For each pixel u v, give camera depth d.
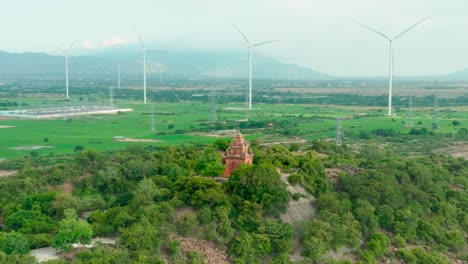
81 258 117.25
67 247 122.56
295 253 135.12
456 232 159.12
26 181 179.12
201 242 129.75
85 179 183.62
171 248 124.25
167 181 158.38
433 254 147.50
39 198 157.38
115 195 173.88
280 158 177.50
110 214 137.25
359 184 161.00
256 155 176.62
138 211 134.50
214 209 137.75
